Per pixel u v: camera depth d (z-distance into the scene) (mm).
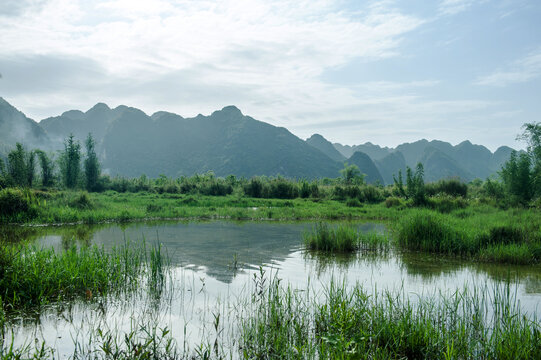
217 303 5863
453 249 10336
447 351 4031
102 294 6172
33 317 5191
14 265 6027
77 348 4254
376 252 10531
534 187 21297
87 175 42531
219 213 20422
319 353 4066
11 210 16062
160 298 6086
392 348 4387
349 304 5488
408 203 25078
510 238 10492
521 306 5906
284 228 15523
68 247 9992
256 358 4016
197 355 4148
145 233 13312
